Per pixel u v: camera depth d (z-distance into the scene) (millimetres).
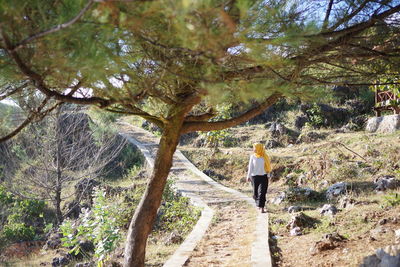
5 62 2424
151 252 7648
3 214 14203
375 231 5996
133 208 11102
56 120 12758
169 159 4375
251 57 2635
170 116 4117
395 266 3555
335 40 3293
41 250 11055
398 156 11570
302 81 3574
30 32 2096
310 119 22016
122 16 1942
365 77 4156
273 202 10477
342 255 5273
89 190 15188
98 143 15445
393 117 15844
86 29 1995
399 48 3650
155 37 2426
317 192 10320
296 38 2564
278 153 16859
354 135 16703
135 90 3109
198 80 2557
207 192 12695
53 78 2730
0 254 11086
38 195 13977
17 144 14250
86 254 9367
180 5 1744
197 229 8086
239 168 16484
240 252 6289
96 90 2994
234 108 4430
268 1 2998
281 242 6750
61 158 14250
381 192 8898
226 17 1947
